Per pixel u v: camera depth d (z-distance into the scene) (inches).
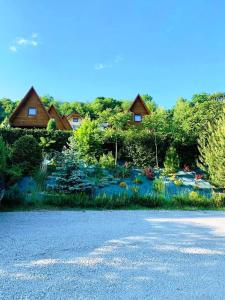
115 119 702.5
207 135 573.6
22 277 146.8
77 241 211.3
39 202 358.0
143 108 1150.3
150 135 623.2
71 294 130.4
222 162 414.6
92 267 162.9
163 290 137.4
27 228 244.5
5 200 341.7
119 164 601.9
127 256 182.7
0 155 331.0
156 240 220.8
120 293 132.9
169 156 596.1
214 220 306.3
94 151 600.7
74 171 407.2
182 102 1465.3
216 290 139.1
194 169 620.4
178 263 173.5
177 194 420.5
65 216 300.5
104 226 260.8
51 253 184.1
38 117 1093.1
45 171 461.1
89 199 371.6
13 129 687.1
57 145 682.2
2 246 193.9
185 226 272.4
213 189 453.4
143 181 500.7
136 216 314.0
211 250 200.5
